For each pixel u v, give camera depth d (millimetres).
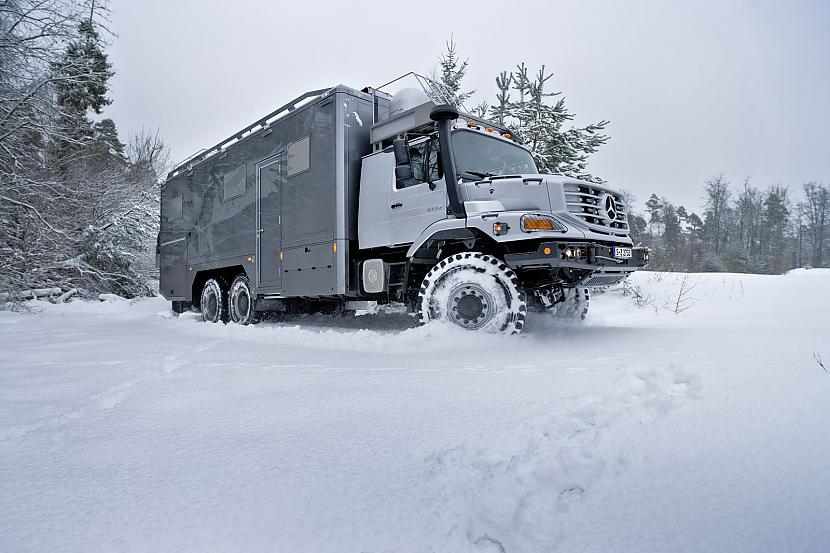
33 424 2385
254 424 2279
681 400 2289
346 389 2904
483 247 5672
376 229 6531
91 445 2035
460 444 1938
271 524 1366
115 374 3662
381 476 1669
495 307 5156
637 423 2037
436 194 5910
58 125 13727
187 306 11414
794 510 1317
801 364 2900
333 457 1839
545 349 4414
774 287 11500
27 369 3924
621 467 1658
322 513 1422
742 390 2375
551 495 1540
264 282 8203
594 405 2342
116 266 17500
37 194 13695
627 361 3447
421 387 2900
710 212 56750
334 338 5438
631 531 1298
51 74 12922
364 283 6680
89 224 16766
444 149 5695
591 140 15086
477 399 2576
